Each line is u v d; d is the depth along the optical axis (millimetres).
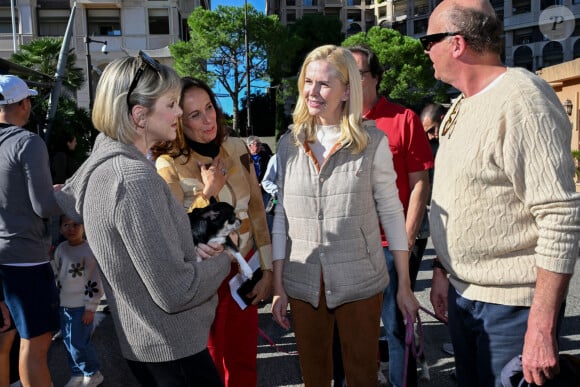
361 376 2264
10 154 2584
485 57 1804
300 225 2275
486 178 1733
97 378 3398
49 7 31562
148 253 1513
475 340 1974
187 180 2445
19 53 18203
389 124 2912
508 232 1736
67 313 3305
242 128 44250
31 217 2650
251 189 2697
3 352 2807
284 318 2428
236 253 2066
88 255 3342
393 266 2834
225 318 2564
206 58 36844
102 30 32688
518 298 1744
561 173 1557
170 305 1577
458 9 1806
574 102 14844
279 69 41094
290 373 3664
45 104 12047
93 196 1560
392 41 44469
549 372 1583
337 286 2189
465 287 1905
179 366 1705
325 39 48594
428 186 2908
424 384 3363
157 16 33562
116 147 1624
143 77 1650
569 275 1550
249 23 37531
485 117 1741
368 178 2209
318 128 2326
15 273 2637
